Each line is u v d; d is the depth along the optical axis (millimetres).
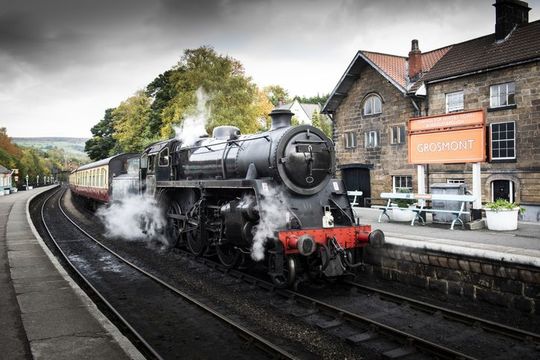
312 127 8867
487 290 7406
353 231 8258
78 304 6691
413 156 12883
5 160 57781
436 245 8094
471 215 11211
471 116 11375
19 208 25469
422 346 5668
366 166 21156
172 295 8266
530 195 15414
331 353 5652
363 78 21219
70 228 18984
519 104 15617
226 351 5781
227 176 10008
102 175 22078
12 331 5617
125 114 46812
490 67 16203
